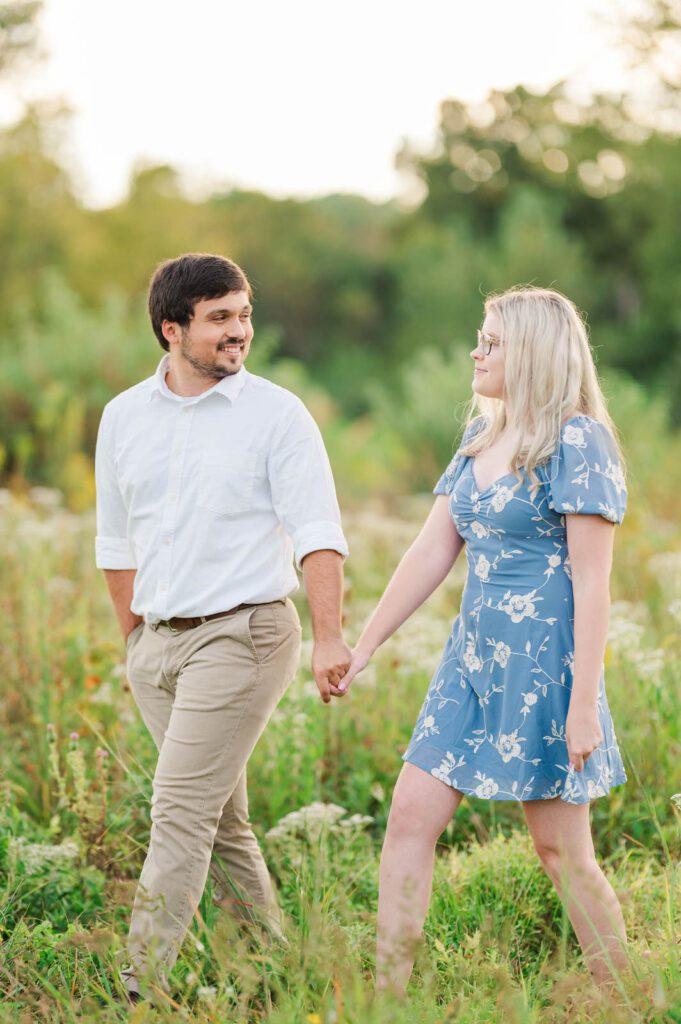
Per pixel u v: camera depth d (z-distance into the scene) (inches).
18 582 335.9
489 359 175.6
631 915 181.8
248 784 238.2
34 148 1387.8
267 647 177.8
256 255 3004.4
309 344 2942.9
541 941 184.9
